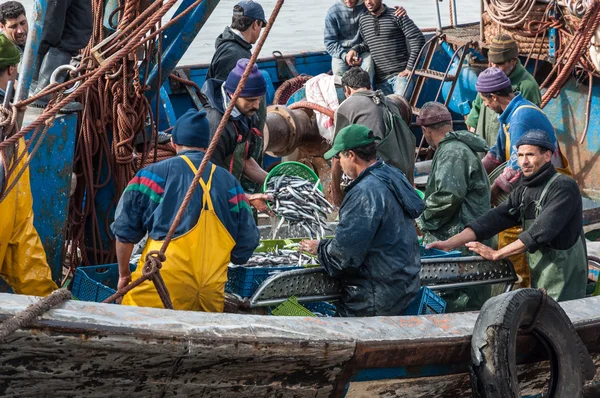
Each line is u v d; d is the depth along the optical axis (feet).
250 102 25.71
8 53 20.51
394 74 44.09
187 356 16.67
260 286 21.11
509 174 27.32
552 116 38.63
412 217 20.98
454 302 25.43
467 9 105.70
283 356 17.52
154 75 25.49
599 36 33.96
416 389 19.97
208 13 25.09
